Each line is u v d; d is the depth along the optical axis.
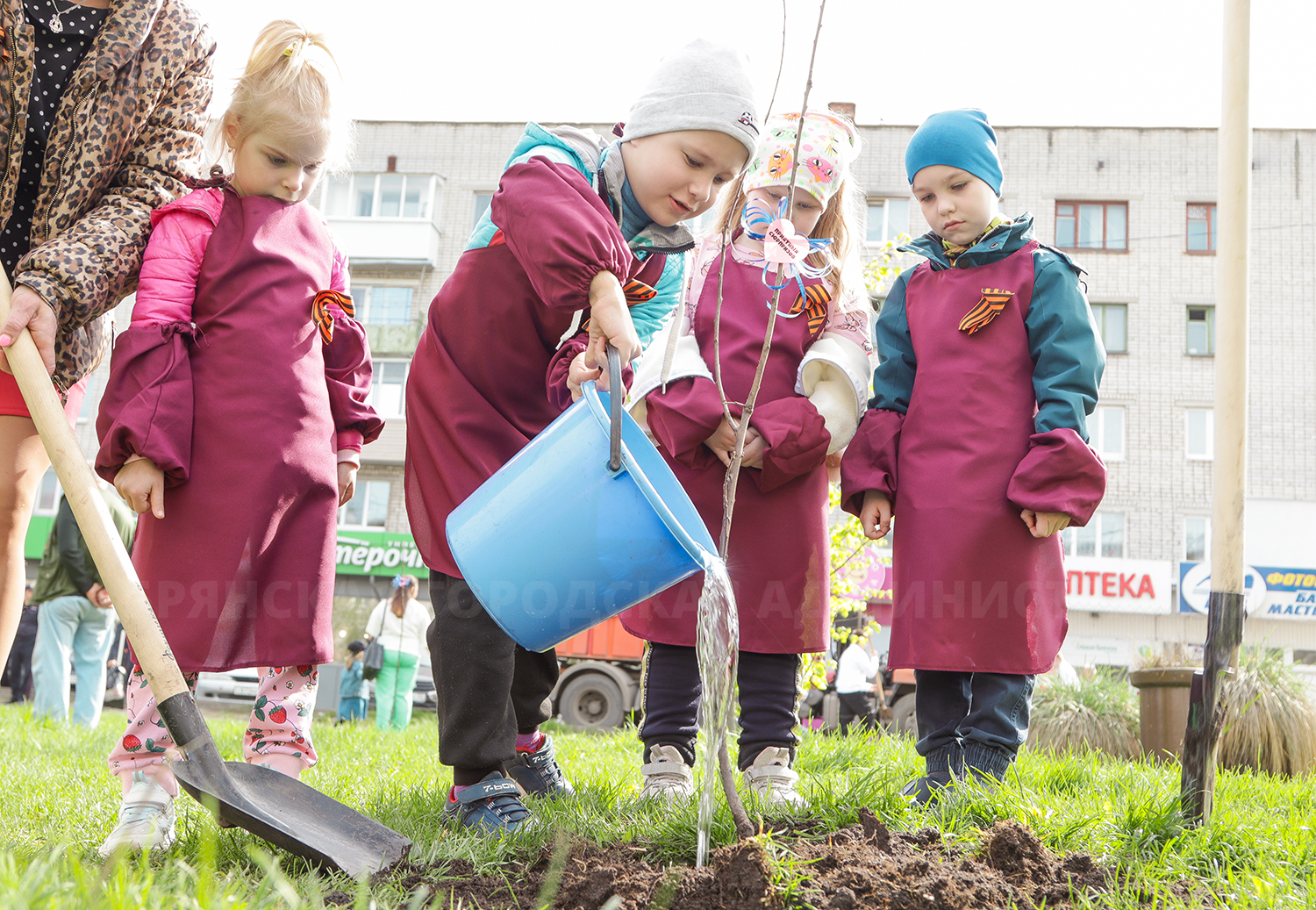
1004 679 2.47
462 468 2.21
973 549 2.47
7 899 1.13
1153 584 22.55
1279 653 5.46
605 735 6.52
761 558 2.57
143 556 2.15
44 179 2.35
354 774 3.45
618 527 1.76
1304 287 24.39
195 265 2.26
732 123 2.14
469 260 2.29
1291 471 23.73
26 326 2.09
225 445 2.14
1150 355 24.23
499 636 2.14
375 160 26.39
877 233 24.31
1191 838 1.90
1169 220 24.77
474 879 1.67
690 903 1.50
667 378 2.39
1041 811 2.07
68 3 2.36
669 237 2.36
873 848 1.77
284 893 1.31
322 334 2.35
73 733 5.27
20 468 2.38
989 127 2.81
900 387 2.80
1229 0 2.02
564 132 2.26
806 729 4.59
